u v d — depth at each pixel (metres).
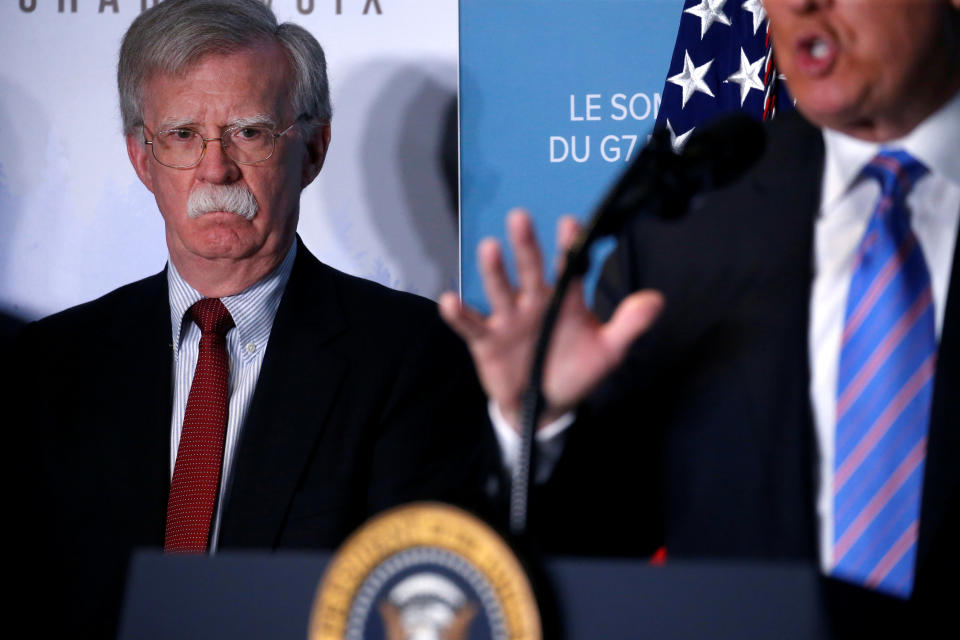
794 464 4.42
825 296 4.68
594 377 3.77
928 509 4.07
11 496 9.19
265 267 9.55
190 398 9.16
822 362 4.60
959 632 3.97
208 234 9.29
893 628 3.97
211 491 8.88
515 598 2.82
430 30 11.88
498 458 3.91
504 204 11.84
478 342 3.74
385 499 9.05
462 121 11.86
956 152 4.56
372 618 2.90
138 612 3.16
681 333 4.88
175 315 9.59
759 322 4.69
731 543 4.49
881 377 4.35
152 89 9.58
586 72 11.86
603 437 4.59
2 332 11.77
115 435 9.12
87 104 11.91
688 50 10.94
